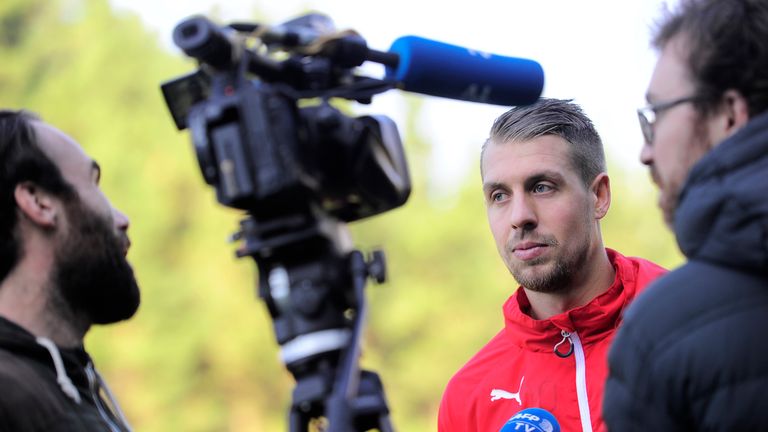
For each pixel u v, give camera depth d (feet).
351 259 12.62
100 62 207.62
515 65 13.93
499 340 20.70
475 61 13.58
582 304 19.40
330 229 12.53
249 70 12.50
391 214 213.05
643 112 13.55
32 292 15.34
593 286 19.42
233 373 184.44
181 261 190.49
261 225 12.35
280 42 12.74
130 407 179.83
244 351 184.75
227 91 12.18
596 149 19.57
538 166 18.88
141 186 192.34
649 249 201.77
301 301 12.30
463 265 204.64
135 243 189.47
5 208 15.24
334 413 11.60
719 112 12.71
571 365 19.30
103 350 180.55
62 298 15.53
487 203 19.71
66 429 14.57
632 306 12.73
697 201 12.20
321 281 12.35
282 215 12.29
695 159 12.87
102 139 198.49
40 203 15.38
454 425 20.44
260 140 11.91
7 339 14.79
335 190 12.87
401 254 206.18
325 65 12.88
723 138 12.71
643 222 204.85
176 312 185.78
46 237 15.39
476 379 20.36
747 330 11.84
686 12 13.01
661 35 13.24
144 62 209.36
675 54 13.00
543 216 18.97
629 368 12.40
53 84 209.97
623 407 12.41
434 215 210.59
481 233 207.41
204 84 13.29
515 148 19.07
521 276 19.21
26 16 232.32
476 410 20.10
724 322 11.92
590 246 19.29
